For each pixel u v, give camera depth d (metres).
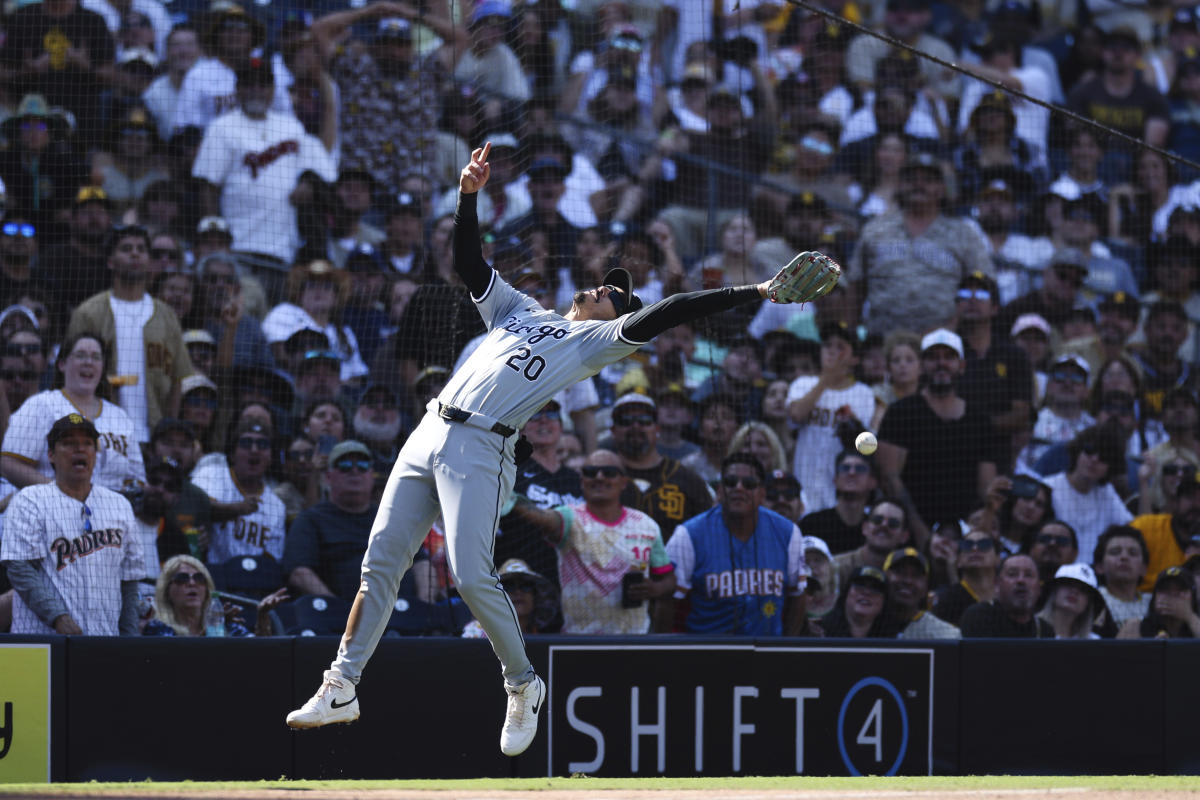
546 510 28.80
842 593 30.39
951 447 34.03
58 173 33.72
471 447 17.33
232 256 34.97
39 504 26.33
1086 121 28.86
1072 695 28.73
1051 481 34.62
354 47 39.69
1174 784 23.14
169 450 29.73
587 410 34.59
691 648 27.36
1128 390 37.41
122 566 26.95
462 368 18.03
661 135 42.44
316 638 25.91
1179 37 52.94
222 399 31.56
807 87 44.59
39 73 35.22
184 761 24.95
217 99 36.91
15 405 30.16
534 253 37.59
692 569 29.22
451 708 26.31
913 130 44.81
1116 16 52.91
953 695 28.45
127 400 30.97
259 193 36.44
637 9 44.00
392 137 39.44
